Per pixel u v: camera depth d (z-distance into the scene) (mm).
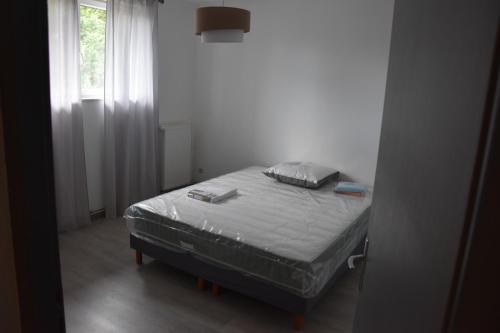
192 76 5039
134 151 4152
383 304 861
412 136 748
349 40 3910
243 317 2525
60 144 3402
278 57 4367
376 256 988
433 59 653
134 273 2988
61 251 3258
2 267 604
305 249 2432
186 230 2723
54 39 3199
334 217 3020
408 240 702
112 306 2555
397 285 751
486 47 443
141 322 2412
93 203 3975
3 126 571
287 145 4504
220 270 2621
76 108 3510
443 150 560
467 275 448
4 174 583
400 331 705
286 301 2385
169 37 4570
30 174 604
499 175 413
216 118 4996
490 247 427
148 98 4148
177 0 4559
